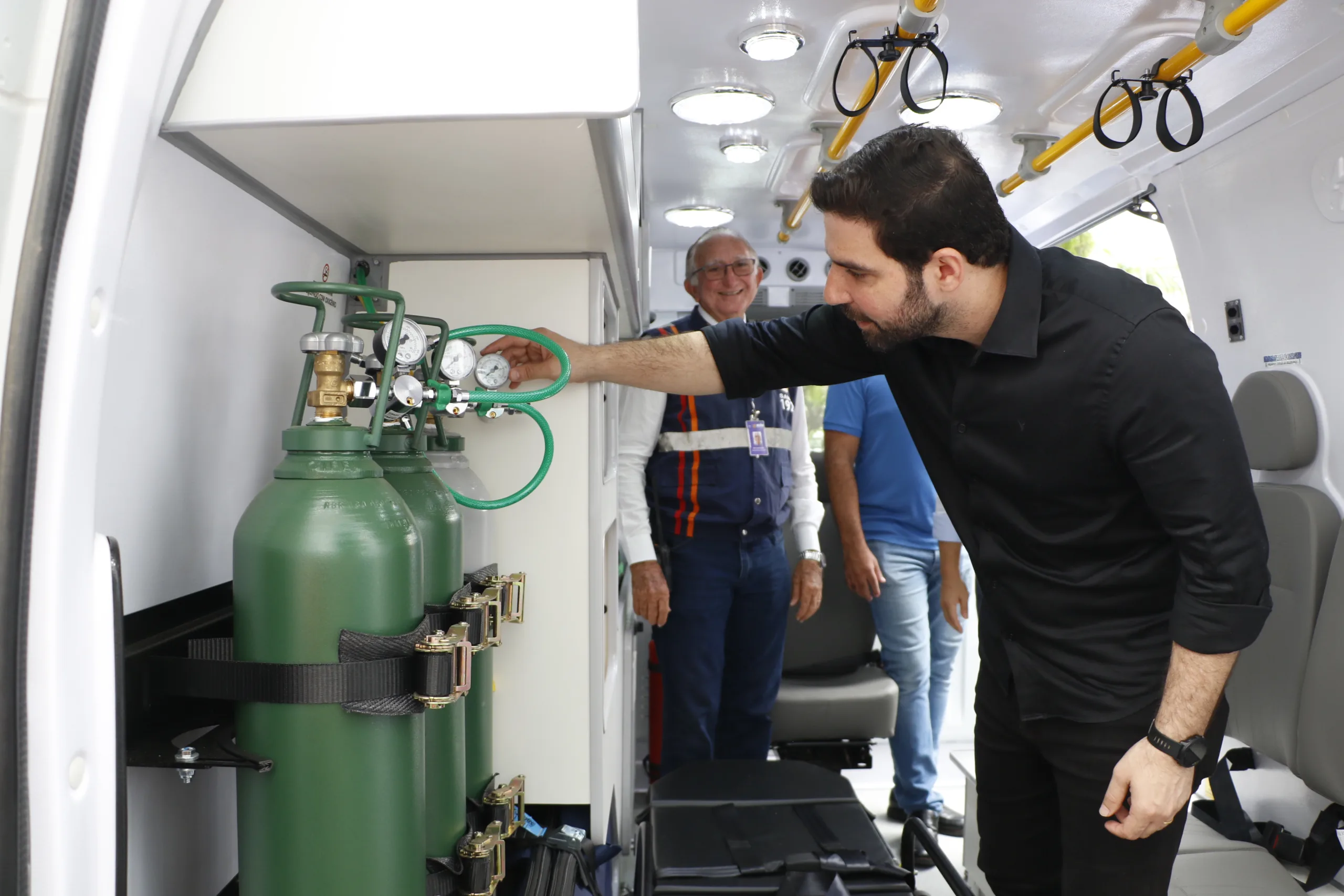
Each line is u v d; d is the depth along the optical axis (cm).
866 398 316
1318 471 221
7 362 54
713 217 330
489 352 133
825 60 202
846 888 154
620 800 213
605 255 138
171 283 85
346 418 87
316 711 74
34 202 54
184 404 88
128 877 79
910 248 129
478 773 109
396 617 77
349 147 84
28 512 54
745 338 168
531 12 73
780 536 299
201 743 76
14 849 54
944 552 306
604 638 140
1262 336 237
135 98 57
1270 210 228
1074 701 148
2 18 51
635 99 73
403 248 132
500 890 121
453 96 73
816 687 318
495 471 134
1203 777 149
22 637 54
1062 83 213
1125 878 148
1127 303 132
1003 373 138
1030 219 322
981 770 180
